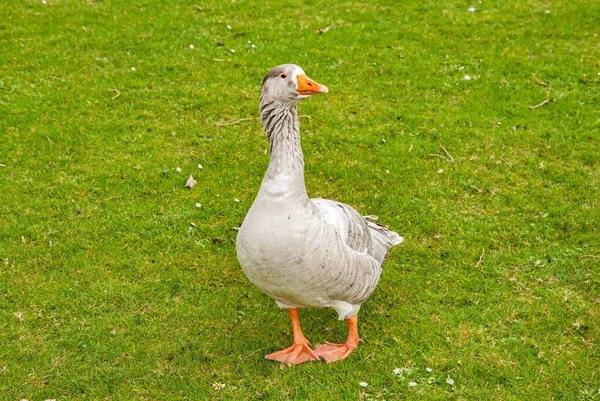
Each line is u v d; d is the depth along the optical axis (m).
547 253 5.71
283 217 3.82
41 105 8.05
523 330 4.88
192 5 11.03
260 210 3.90
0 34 9.84
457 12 10.80
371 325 5.02
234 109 8.14
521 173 6.85
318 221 3.93
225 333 4.93
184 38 9.92
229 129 7.73
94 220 6.13
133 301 5.21
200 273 5.53
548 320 4.96
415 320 5.02
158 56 9.39
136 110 8.07
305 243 3.83
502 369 4.53
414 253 5.78
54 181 6.65
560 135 7.52
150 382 4.46
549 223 6.09
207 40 9.86
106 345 4.75
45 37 9.80
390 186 6.69
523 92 8.44
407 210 6.34
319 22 10.47
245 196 6.59
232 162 7.12
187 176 6.85
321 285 4.03
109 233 5.98
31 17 10.48
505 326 4.95
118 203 6.38
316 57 9.37
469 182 6.70
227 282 5.46
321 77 8.85
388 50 9.59
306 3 11.20
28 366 4.54
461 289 5.34
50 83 8.57
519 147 7.32
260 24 10.40
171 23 10.31
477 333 4.86
